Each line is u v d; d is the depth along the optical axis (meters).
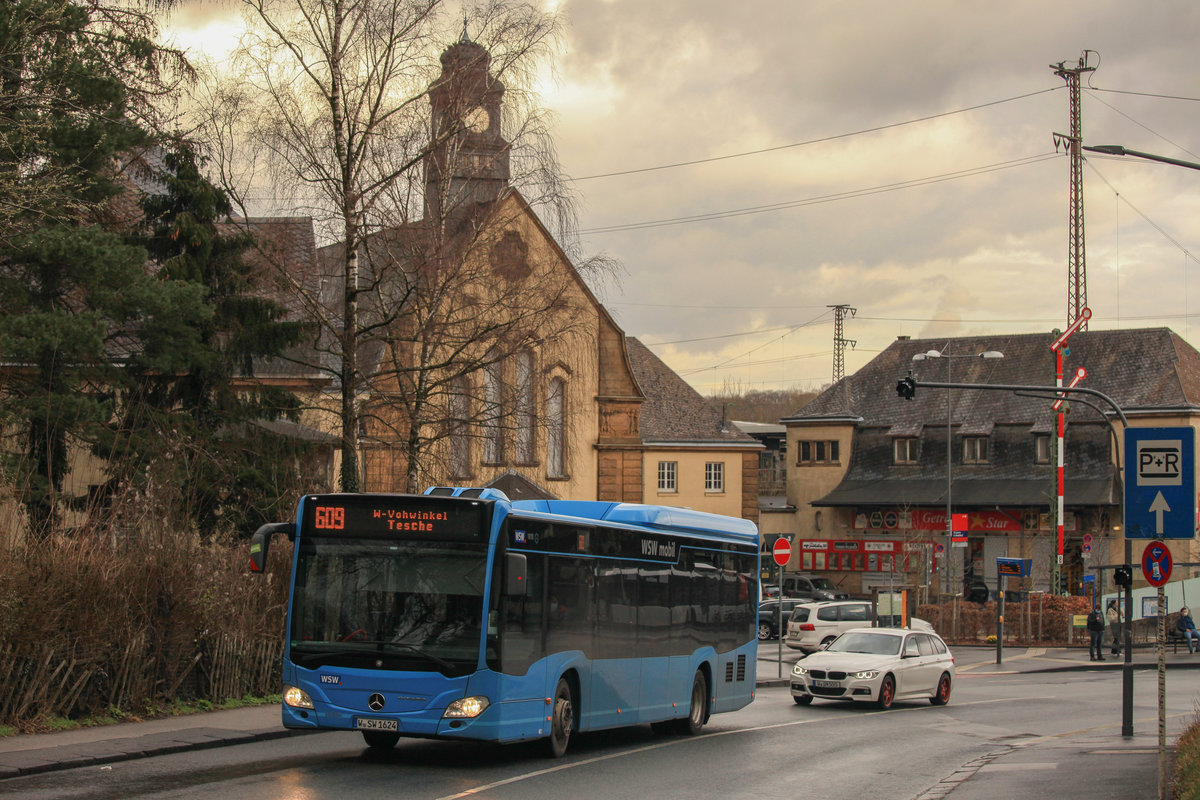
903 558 61.06
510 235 30.41
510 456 36.34
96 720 18.42
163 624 19.92
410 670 15.05
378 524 15.49
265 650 22.20
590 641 17.58
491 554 15.37
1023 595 53.19
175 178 29.86
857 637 29.06
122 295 24.92
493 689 15.12
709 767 16.89
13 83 23.23
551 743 16.75
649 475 64.06
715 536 22.20
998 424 70.25
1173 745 18.77
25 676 17.55
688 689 20.75
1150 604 50.62
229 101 27.27
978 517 68.00
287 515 26.62
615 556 18.42
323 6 27.23
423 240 28.67
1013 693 32.75
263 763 15.63
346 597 15.38
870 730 22.83
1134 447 13.20
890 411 73.56
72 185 24.22
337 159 27.77
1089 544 55.72
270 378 40.09
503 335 29.48
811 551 69.81
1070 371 69.44
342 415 28.41
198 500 25.92
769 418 145.38
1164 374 66.81
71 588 18.20
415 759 16.52
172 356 27.06
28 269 24.52
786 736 21.45
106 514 21.19
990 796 14.27
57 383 24.77
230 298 29.48
